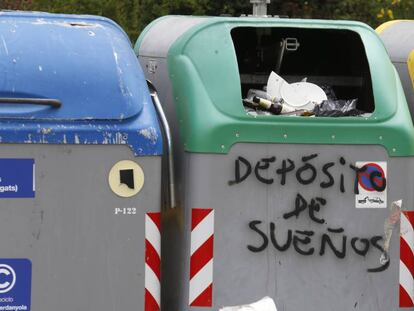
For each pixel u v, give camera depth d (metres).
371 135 8.56
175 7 17.45
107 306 8.25
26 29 8.52
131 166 8.19
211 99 8.45
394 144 8.59
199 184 8.40
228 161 8.41
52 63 8.26
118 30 8.98
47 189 8.08
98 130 8.10
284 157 8.48
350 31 9.31
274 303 8.49
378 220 8.63
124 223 8.22
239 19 8.84
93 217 8.16
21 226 8.07
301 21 8.95
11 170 8.02
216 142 8.38
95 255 8.20
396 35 10.35
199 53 8.69
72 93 8.16
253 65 10.26
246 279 8.52
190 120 8.47
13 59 8.20
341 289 8.64
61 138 8.05
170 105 9.13
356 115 8.86
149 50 10.34
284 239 8.53
